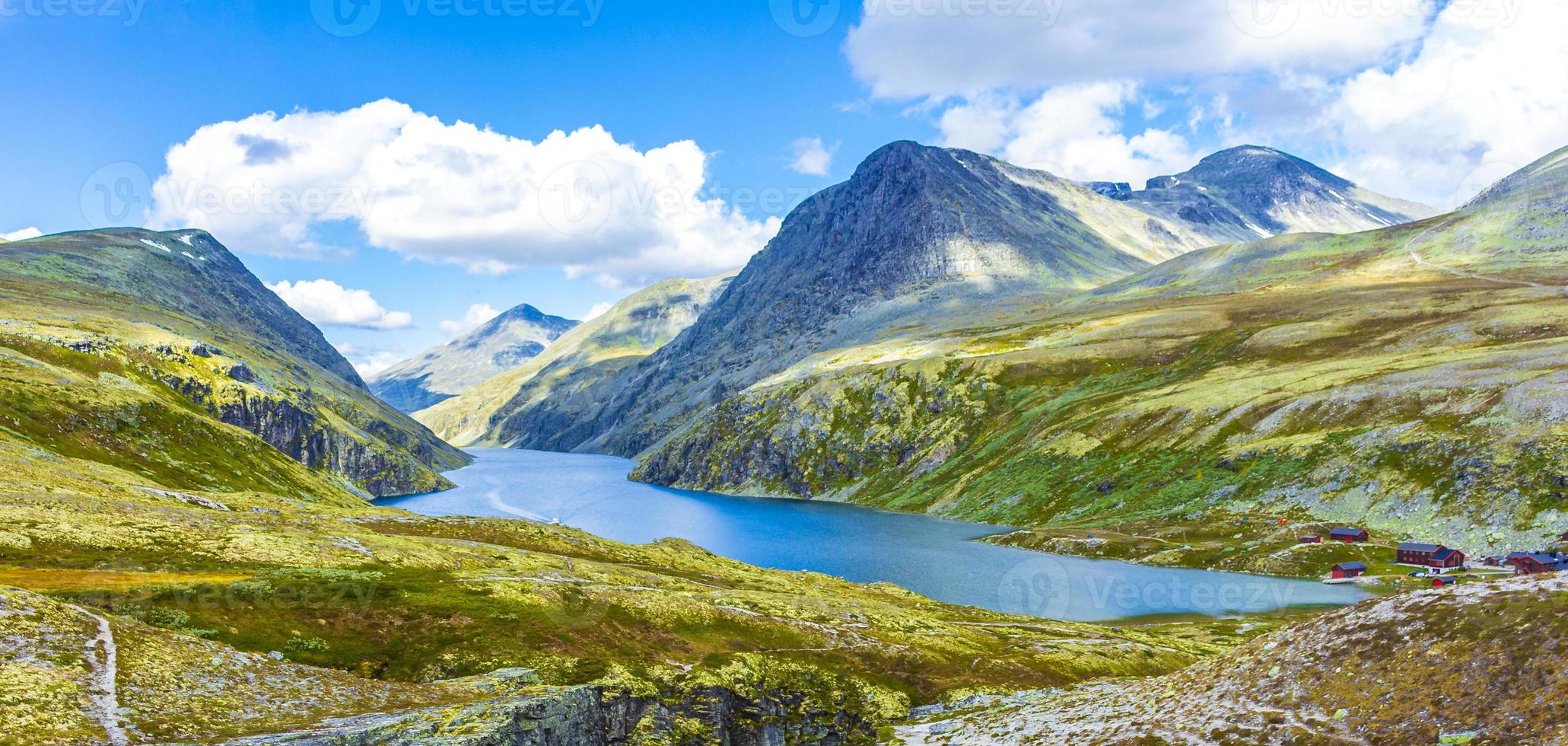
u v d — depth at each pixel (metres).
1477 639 44.22
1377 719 43.31
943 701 80.12
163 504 101.06
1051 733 58.50
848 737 73.75
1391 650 47.34
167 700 43.97
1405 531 163.00
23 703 38.84
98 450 163.62
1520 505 153.75
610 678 65.19
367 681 56.50
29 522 74.50
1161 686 60.00
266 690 49.59
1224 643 116.81
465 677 62.53
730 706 71.50
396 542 96.56
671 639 80.50
